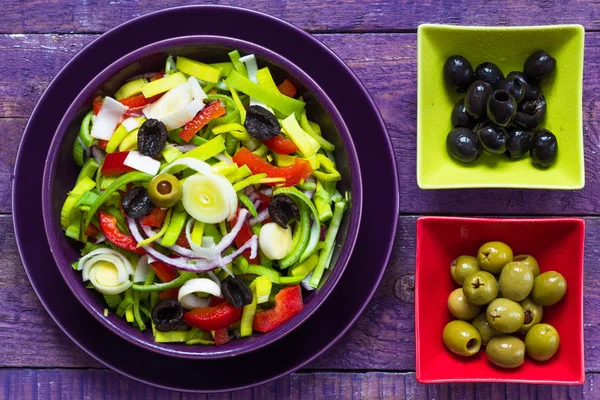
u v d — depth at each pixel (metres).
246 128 0.72
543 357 0.74
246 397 0.79
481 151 0.76
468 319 0.76
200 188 0.70
